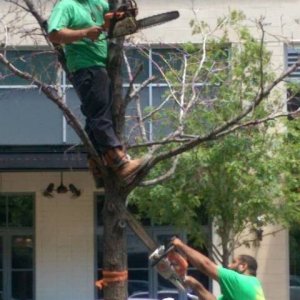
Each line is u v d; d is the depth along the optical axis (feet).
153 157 54.34
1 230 162.09
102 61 53.26
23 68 118.62
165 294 158.10
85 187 160.25
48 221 160.45
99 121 52.54
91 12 53.21
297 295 157.38
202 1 150.51
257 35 148.46
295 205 118.62
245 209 114.32
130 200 115.96
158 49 127.24
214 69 105.60
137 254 159.22
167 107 126.62
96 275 160.56
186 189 112.98
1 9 122.72
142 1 150.41
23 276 161.99
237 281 57.47
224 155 111.14
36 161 147.02
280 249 155.33
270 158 115.34
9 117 152.15
